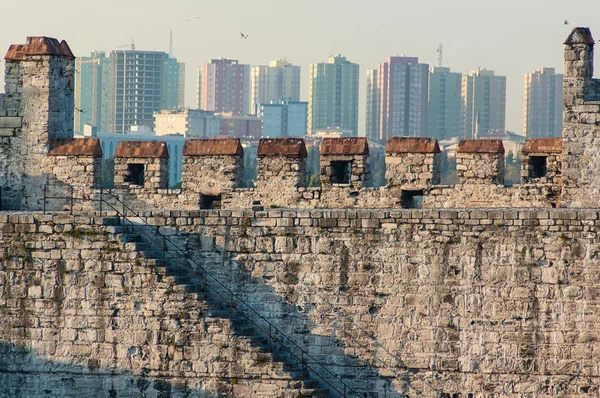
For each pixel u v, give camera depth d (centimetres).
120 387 16200
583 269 15412
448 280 15775
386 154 17250
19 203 18075
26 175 18062
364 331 16025
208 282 16462
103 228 16225
